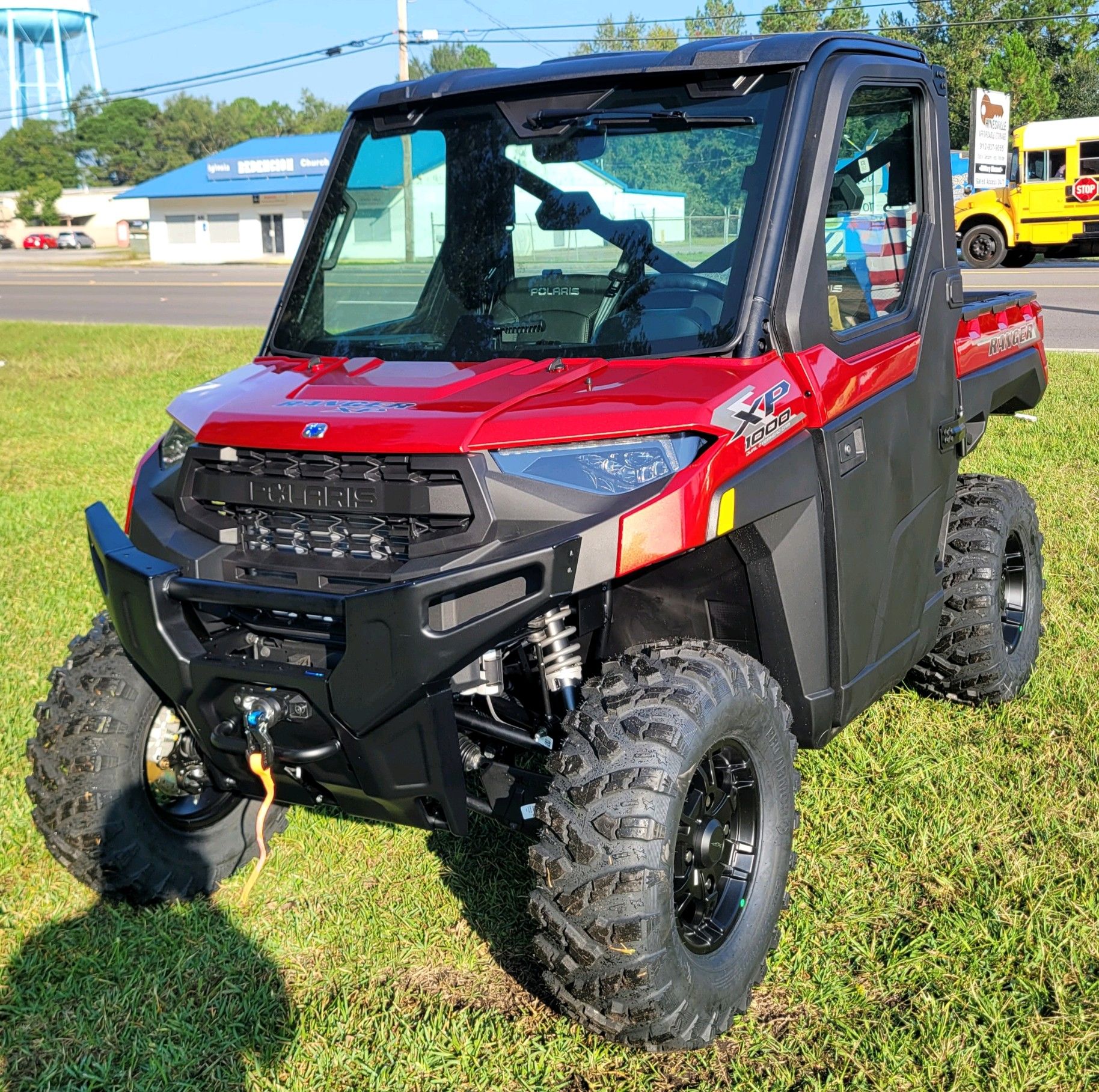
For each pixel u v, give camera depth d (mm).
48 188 100000
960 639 4551
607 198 3367
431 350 3447
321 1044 2973
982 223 27109
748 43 3424
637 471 2785
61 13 107312
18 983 3264
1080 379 12273
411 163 3695
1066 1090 2730
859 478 3406
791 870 3285
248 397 3223
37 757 3430
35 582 6887
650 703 2787
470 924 3482
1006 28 65438
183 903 3623
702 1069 2875
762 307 3141
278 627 2961
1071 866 3602
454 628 2629
